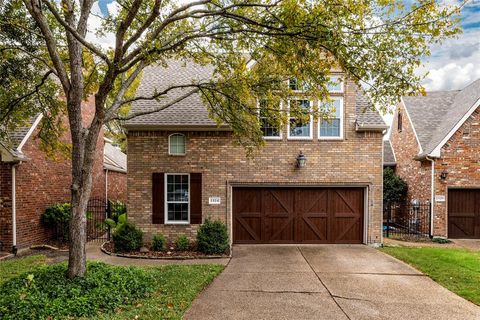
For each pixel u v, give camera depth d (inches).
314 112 358.3
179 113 455.2
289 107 400.5
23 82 354.0
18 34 313.9
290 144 452.1
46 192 486.0
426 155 535.8
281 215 462.9
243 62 334.6
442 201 528.7
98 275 258.4
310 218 464.1
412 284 284.2
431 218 530.6
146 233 442.6
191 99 484.7
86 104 615.5
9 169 411.8
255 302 239.9
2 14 293.0
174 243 440.1
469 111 530.3
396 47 237.9
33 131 451.8
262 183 450.6
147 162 445.7
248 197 462.6
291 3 235.1
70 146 406.6
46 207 484.1
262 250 422.6
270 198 462.6
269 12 252.8
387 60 242.5
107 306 219.0
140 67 309.3
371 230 451.5
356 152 452.8
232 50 331.3
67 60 337.7
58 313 200.7
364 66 245.9
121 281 254.5
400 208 684.7
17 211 417.7
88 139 263.0
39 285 234.5
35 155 458.3
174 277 292.4
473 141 530.6
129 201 443.8
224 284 282.0
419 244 482.3
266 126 453.4
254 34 290.5
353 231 462.9
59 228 488.1
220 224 414.9
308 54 258.8
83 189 260.1
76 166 262.8
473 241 514.6
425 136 610.5
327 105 406.6
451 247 462.6
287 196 463.2
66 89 266.2
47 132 399.5
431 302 243.6
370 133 452.4
